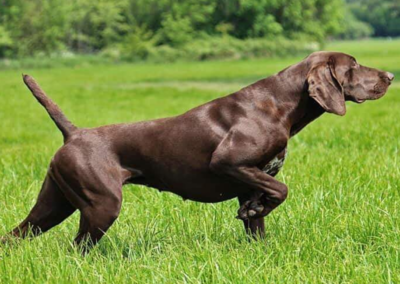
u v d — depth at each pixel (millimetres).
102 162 8391
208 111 8617
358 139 17891
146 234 9344
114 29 101875
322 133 19547
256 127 8391
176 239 9148
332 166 12992
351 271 7660
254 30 104500
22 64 86562
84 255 8477
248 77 55594
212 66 78438
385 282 7348
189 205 10578
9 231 9844
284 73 8727
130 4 102188
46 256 8359
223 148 8336
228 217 10031
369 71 8766
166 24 99625
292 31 110000
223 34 101250
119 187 8414
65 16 97250
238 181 8422
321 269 7793
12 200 11539
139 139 8547
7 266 7961
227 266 7688
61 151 8500
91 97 41062
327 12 115125
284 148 8609
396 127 19516
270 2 106250
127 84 53281
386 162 13297
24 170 14555
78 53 101812
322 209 9828
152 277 7582
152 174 8672
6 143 22531
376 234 8977
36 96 8758
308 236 8812
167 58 95562
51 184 8719
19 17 93750
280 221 9781
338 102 8359
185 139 8492
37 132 25500
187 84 50938
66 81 58219
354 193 10664
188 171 8555
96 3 101500
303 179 12016
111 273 7793
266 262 7961
